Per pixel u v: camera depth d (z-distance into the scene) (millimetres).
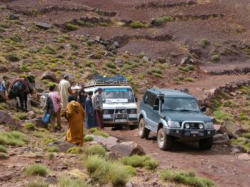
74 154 11648
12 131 13984
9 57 35688
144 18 68438
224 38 61562
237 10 73875
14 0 65312
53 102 16969
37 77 30141
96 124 19016
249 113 31766
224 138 17531
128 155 12453
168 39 59688
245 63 54188
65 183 8070
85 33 56625
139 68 44531
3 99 19828
